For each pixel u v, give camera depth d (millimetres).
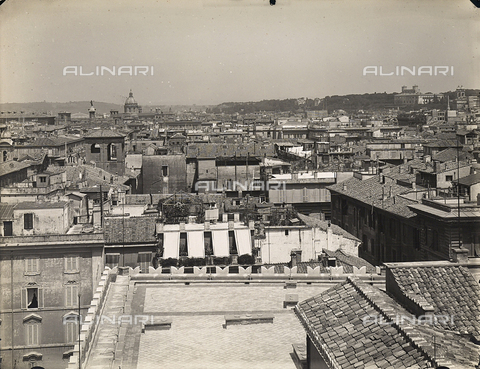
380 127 156500
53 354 57156
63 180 97938
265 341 32969
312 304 29281
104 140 126312
